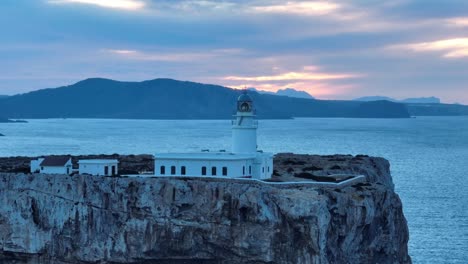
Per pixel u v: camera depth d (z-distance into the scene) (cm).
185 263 11600
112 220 11706
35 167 13600
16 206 12038
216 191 11475
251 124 14438
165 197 11562
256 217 11275
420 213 19550
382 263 12769
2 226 12062
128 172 13912
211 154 13650
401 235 13325
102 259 11694
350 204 11938
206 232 11444
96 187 11825
